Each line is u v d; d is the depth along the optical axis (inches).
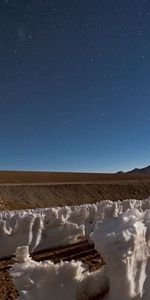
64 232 415.8
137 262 145.0
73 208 566.6
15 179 3331.7
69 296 144.9
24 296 139.3
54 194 2829.7
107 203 595.8
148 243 148.8
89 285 151.4
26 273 142.5
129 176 4087.1
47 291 142.3
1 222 374.0
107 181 3494.1
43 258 365.1
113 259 136.3
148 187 3233.3
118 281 141.3
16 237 376.8
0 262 348.2
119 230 138.9
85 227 434.6
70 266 146.1
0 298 254.5
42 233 401.4
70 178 3690.9
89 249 393.1
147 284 152.6
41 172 4055.1
